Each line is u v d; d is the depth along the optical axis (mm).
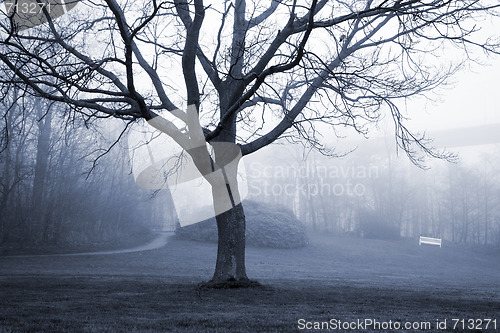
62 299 10148
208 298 10469
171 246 36125
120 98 11852
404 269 33750
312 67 10375
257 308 8984
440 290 15680
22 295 10820
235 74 12719
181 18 12758
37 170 35438
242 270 12812
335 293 12406
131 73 9805
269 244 38625
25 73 11117
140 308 8812
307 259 34875
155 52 13266
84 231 41188
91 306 9016
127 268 23812
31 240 34469
